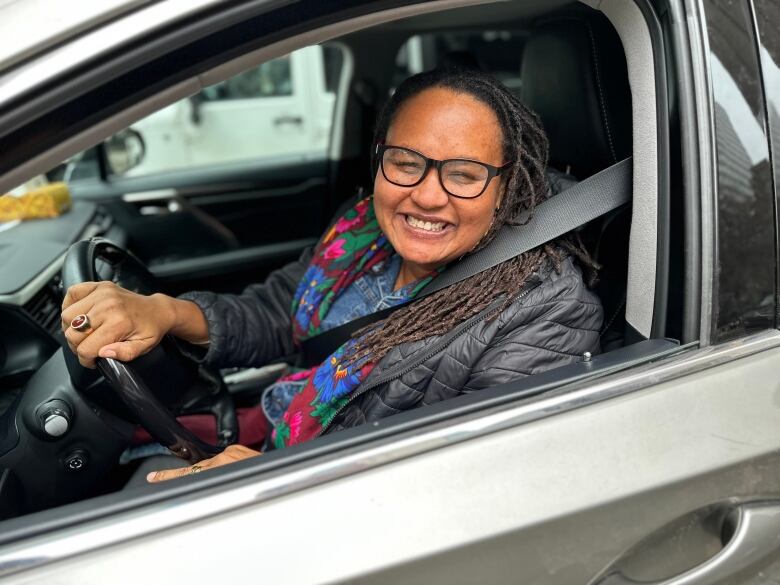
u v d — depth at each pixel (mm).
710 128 974
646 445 927
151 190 2871
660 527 935
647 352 988
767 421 971
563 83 1348
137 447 1492
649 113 1040
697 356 978
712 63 977
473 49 4516
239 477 844
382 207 1185
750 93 998
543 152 1219
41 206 2367
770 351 1003
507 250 1165
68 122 771
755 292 1004
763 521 972
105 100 779
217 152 4938
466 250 1175
